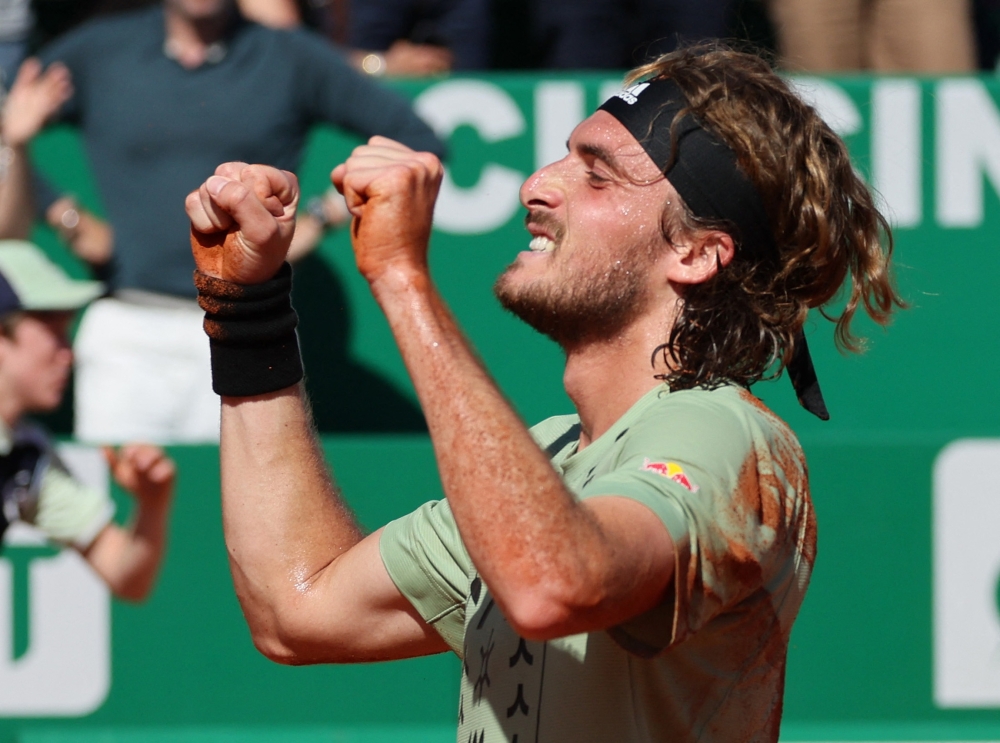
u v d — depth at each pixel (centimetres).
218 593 1183
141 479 1109
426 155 473
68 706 1178
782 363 547
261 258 542
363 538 605
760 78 545
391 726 1179
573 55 1416
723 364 525
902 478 1175
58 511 1118
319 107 1250
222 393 573
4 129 1255
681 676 474
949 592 1172
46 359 1123
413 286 453
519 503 409
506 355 1339
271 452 577
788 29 1436
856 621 1172
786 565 488
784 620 495
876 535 1174
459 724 527
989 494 1175
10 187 1262
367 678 1180
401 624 575
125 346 1241
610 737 469
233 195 525
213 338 564
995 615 1171
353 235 465
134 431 1242
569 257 530
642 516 424
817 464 1177
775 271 539
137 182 1238
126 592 1129
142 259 1244
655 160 527
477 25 1439
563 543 404
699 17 1407
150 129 1230
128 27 1257
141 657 1179
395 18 1428
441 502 571
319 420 1351
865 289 589
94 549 1127
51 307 1116
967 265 1326
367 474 1181
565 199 537
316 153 1327
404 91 1323
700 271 527
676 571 425
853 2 1412
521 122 1328
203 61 1229
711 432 465
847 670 1170
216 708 1180
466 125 1328
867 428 1327
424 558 555
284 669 1182
